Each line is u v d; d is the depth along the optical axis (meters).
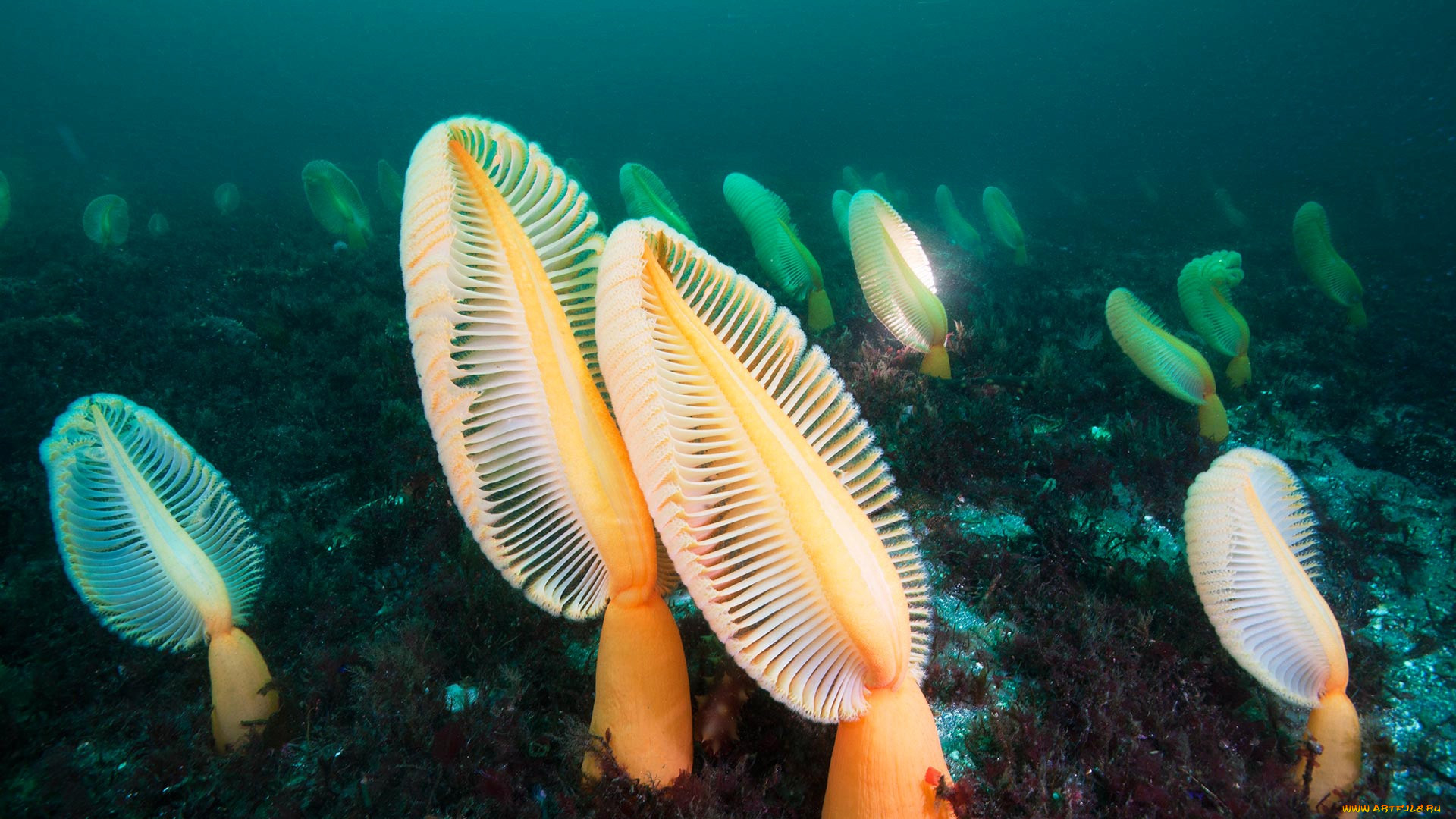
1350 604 0.83
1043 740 0.64
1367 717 0.66
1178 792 0.60
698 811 0.54
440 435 0.49
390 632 0.85
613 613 0.54
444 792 0.65
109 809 0.70
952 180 7.51
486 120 0.51
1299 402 1.32
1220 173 6.89
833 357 1.38
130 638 0.66
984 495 0.99
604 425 0.51
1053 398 1.29
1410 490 1.06
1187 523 0.59
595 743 0.56
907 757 0.46
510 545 0.51
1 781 0.73
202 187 5.69
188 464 0.68
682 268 0.50
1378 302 2.07
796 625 0.43
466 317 0.48
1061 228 4.25
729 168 7.85
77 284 2.01
